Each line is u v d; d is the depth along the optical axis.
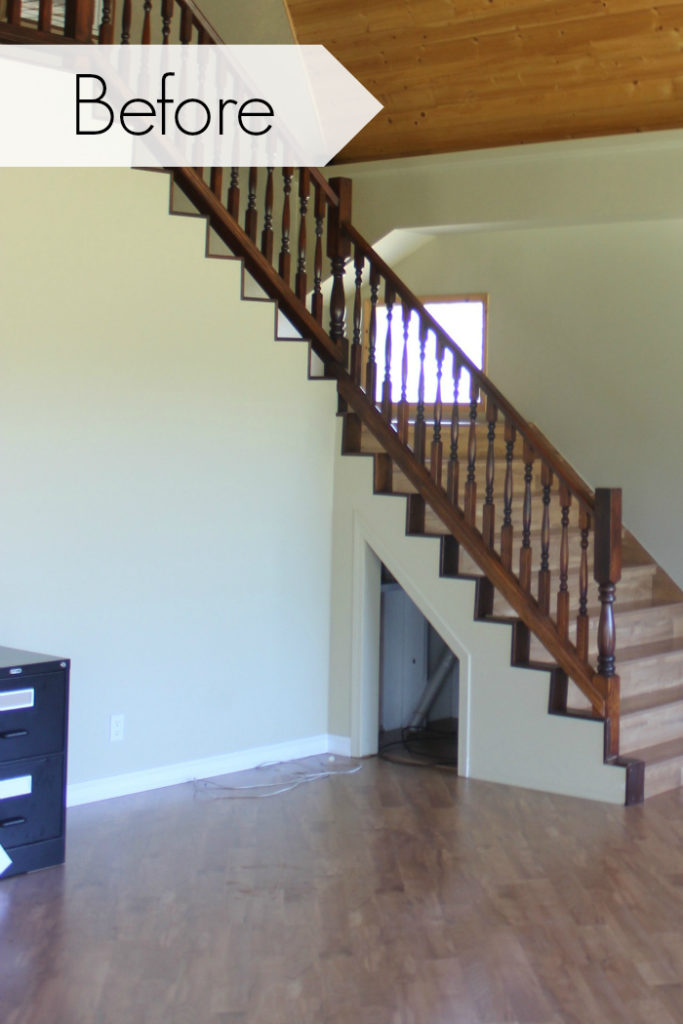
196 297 5.05
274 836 4.38
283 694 5.49
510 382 7.01
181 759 5.09
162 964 3.22
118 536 4.80
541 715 5.06
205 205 5.41
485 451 6.73
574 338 6.75
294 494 5.50
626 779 4.83
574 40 5.43
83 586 4.68
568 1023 2.92
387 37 5.84
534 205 5.97
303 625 5.57
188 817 4.59
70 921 3.52
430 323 5.41
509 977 3.18
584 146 5.80
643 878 3.97
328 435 5.65
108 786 4.83
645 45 5.31
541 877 3.97
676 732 5.42
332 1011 2.96
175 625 5.03
